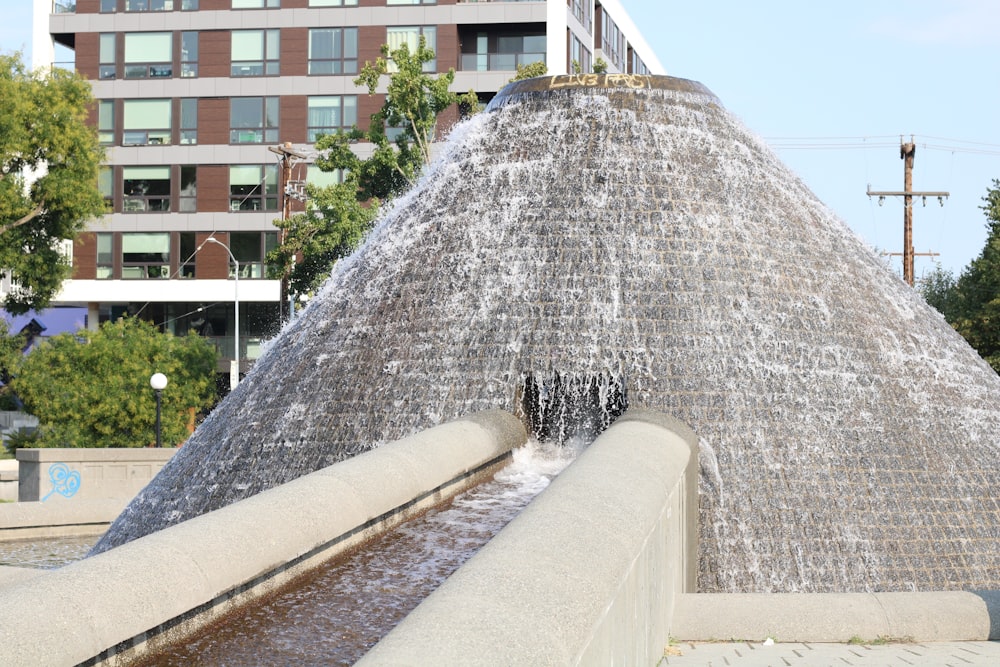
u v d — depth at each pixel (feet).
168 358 124.88
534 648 14.64
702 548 43.70
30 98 130.00
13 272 135.64
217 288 176.45
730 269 48.98
